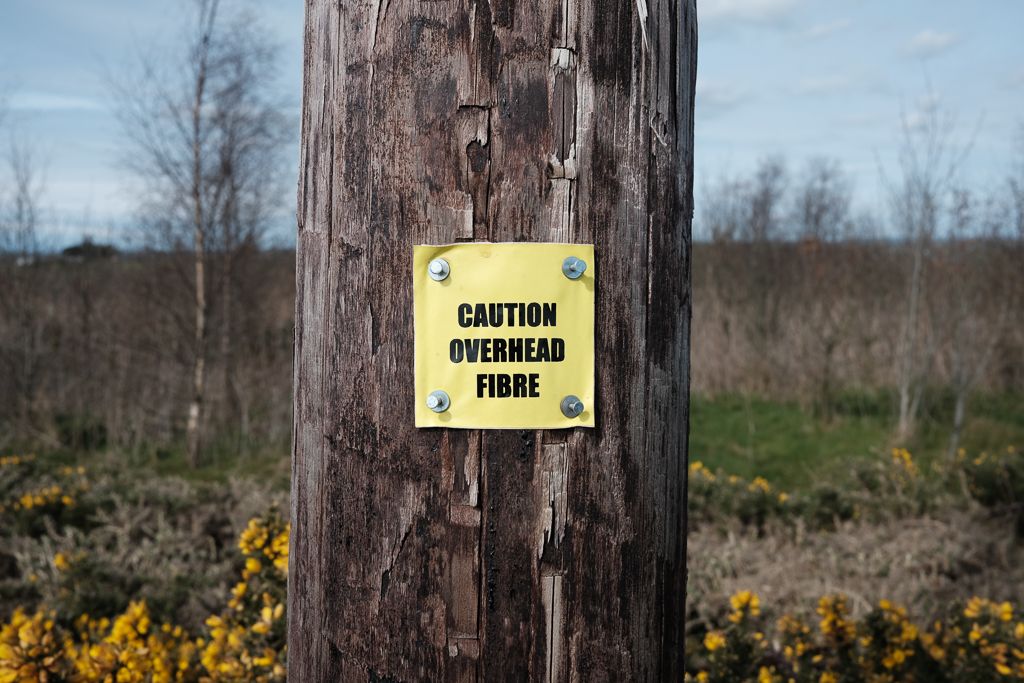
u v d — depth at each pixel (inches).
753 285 431.2
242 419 352.2
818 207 553.9
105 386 355.6
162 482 237.1
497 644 39.2
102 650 92.4
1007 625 114.4
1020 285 377.4
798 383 384.5
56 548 168.7
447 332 38.7
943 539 186.4
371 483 39.7
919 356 355.9
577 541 39.4
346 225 39.7
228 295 353.7
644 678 41.1
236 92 331.6
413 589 39.4
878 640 109.0
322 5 40.4
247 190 345.1
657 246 40.3
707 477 239.9
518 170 38.3
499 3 37.8
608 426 39.5
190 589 144.8
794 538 202.5
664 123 40.4
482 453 38.7
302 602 42.6
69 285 390.0
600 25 38.6
